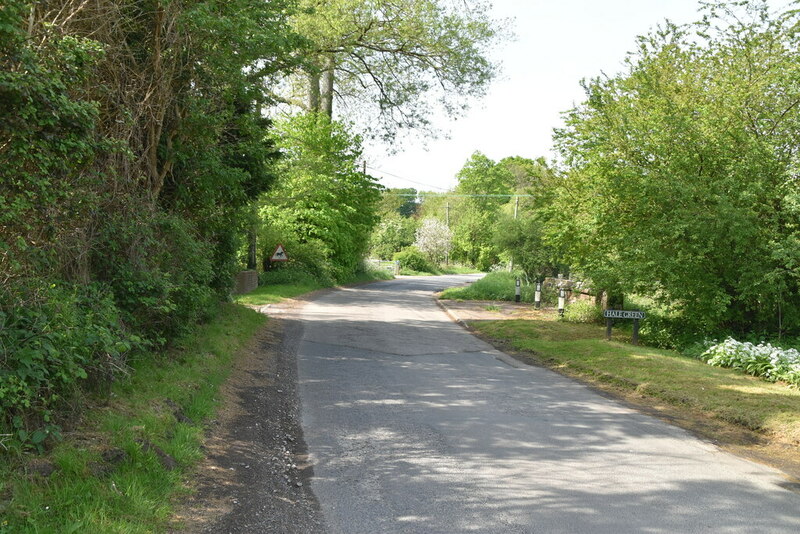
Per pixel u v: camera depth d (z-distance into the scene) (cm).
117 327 630
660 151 1391
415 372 1084
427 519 469
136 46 829
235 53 948
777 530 458
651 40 1623
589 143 1556
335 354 1247
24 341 465
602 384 1034
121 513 409
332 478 561
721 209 1279
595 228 1558
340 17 2025
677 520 473
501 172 9212
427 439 685
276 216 3244
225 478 529
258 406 797
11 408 459
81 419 530
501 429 731
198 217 1093
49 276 559
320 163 3194
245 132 1149
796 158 1367
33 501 386
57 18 627
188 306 890
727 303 1347
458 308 2327
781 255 1234
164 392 685
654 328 1576
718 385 966
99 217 676
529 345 1401
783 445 707
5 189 502
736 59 1485
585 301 2108
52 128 516
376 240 7288
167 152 889
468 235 7994
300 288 2823
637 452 654
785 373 1025
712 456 648
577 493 527
